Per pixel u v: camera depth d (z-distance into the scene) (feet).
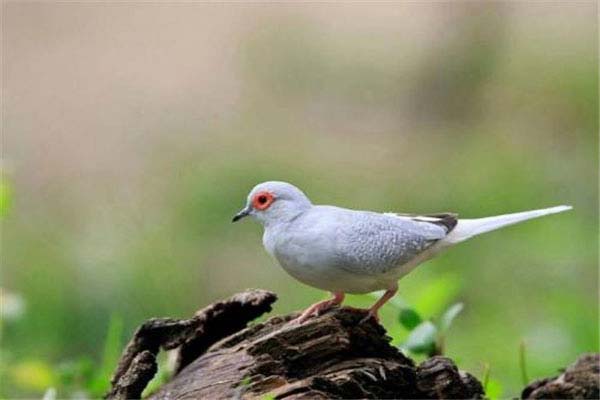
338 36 74.43
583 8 74.43
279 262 26.40
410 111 70.54
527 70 70.95
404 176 62.80
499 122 68.80
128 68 73.97
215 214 57.57
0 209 36.01
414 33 74.64
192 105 70.59
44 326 47.47
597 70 69.21
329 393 22.93
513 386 37.65
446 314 26.86
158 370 26.86
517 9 74.95
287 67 72.54
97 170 65.16
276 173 61.31
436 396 23.58
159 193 61.62
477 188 59.16
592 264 50.03
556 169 59.62
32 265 52.13
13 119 69.72
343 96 71.20
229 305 25.40
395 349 24.71
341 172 63.21
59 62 74.59
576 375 23.29
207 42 75.77
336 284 25.93
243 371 23.77
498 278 50.21
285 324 25.34
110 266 51.55
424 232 25.94
